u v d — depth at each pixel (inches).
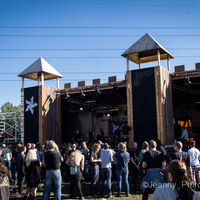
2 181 143.9
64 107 716.0
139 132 425.1
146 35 462.9
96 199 273.9
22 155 319.9
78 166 271.1
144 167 211.5
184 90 548.1
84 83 536.1
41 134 511.2
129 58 494.9
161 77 424.2
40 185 376.2
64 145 480.4
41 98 523.8
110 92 579.5
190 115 657.0
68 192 323.9
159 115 411.8
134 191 304.0
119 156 281.0
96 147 296.2
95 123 762.2
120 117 735.7
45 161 228.4
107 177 278.8
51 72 546.0
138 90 436.1
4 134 749.9
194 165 279.4
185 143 442.3
